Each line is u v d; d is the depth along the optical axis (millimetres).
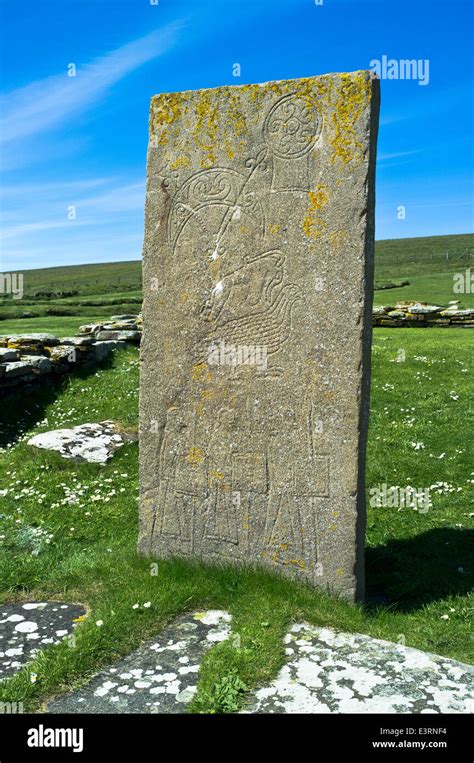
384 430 10352
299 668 4320
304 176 5004
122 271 110312
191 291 5527
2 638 4715
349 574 5082
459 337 17672
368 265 4926
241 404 5406
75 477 8328
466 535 6883
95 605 5145
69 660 4344
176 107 5457
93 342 14742
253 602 5070
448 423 10617
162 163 5547
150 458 5836
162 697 4055
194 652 4520
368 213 4852
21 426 10555
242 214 5262
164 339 5672
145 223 5664
